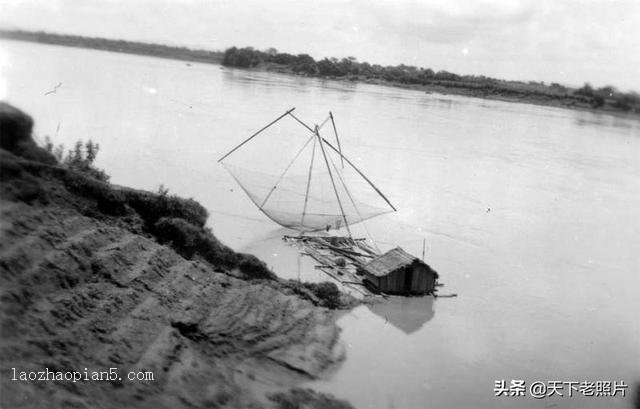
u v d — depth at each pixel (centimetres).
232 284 2416
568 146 9419
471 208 4866
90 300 1864
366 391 1970
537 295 3120
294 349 2134
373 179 5522
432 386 2062
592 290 3294
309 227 3722
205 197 4150
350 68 19988
